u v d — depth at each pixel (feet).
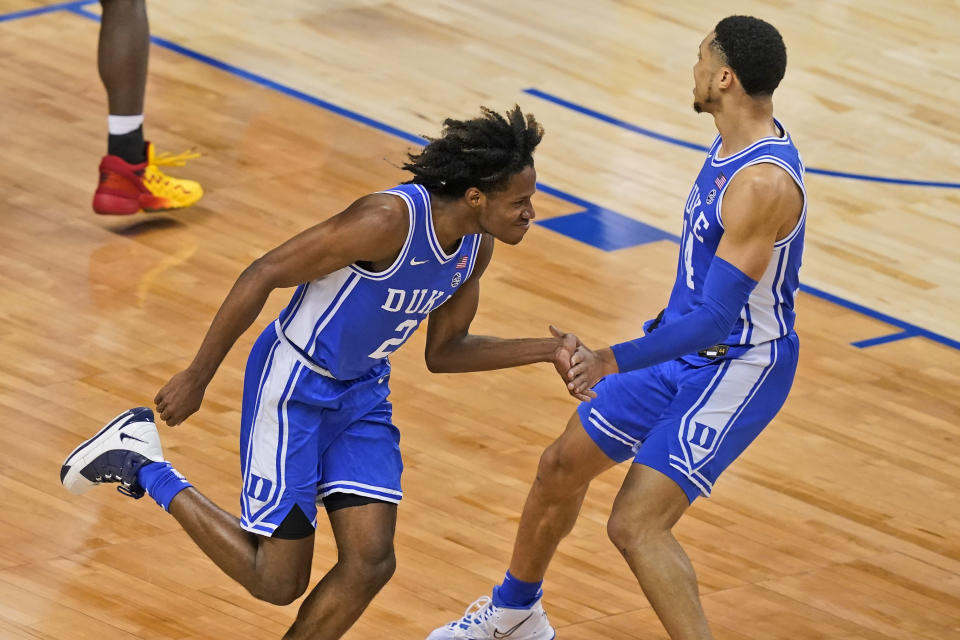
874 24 127.24
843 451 63.82
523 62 108.06
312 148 88.48
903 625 51.55
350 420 41.22
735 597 52.08
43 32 100.48
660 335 41.24
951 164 101.04
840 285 81.20
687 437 42.78
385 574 40.50
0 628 44.96
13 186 78.84
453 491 56.70
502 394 65.00
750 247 40.93
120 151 74.84
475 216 38.75
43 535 50.29
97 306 67.56
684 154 95.66
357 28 109.81
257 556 40.81
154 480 41.98
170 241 75.05
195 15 107.55
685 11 124.06
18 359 62.03
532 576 46.88
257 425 40.52
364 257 38.04
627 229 83.82
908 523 58.59
